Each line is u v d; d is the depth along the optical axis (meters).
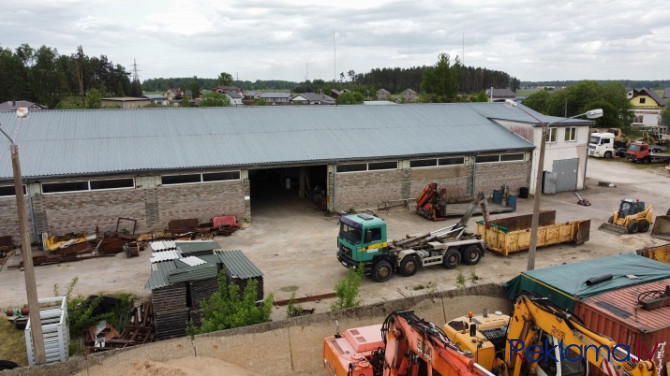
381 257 19.86
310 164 28.41
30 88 112.81
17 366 12.75
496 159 33.88
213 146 28.20
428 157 31.52
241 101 144.12
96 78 156.88
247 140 29.48
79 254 22.67
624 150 52.97
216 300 14.24
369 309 14.26
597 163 50.66
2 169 23.33
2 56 110.69
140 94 167.38
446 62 80.19
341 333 12.98
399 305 14.62
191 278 15.21
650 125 80.75
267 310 13.87
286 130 31.53
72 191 24.27
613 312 11.86
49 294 18.59
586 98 68.19
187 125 30.27
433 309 15.03
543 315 9.60
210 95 94.88
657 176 43.25
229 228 26.41
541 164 16.78
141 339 15.05
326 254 23.22
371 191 30.69
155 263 16.95
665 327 11.11
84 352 14.32
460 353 8.58
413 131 34.22
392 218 29.20
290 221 28.67
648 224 26.95
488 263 22.20
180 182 26.08
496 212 30.25
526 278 14.54
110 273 20.69
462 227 22.25
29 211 23.61
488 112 39.56
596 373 9.77
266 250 23.77
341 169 29.67
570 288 13.17
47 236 23.48
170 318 15.11
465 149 32.47
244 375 12.19
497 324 12.22
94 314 16.36
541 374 9.88
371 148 30.78
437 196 29.05
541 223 25.25
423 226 27.53
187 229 25.69
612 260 15.69
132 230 25.47
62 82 119.00
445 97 80.94
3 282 19.77
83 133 27.53
